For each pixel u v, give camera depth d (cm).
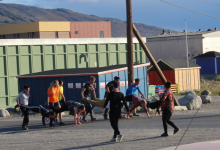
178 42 10162
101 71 3441
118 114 1659
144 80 4094
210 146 878
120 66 3944
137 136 1753
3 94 4369
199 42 9706
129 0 2859
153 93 5444
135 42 5575
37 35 8194
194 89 6669
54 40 4784
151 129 1966
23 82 3766
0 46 4325
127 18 2878
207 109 3178
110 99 1662
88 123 2345
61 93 2292
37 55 4638
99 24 9806
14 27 8450
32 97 3712
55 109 2230
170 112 1695
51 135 1917
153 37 10738
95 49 5184
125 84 3747
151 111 2794
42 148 1569
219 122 2145
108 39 5309
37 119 2747
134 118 2514
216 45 10019
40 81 3672
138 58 5628
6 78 4381
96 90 3394
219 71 9131
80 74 3441
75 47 4988
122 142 1617
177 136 1697
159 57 10581
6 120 2794
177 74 6444
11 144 1698
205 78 8875
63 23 8731
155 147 1455
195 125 2048
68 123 2394
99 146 1552
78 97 3478
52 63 4775
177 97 5097
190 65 6688
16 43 4441
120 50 5469
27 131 2119
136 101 2455
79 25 9225
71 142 1678
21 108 2178
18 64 4469
